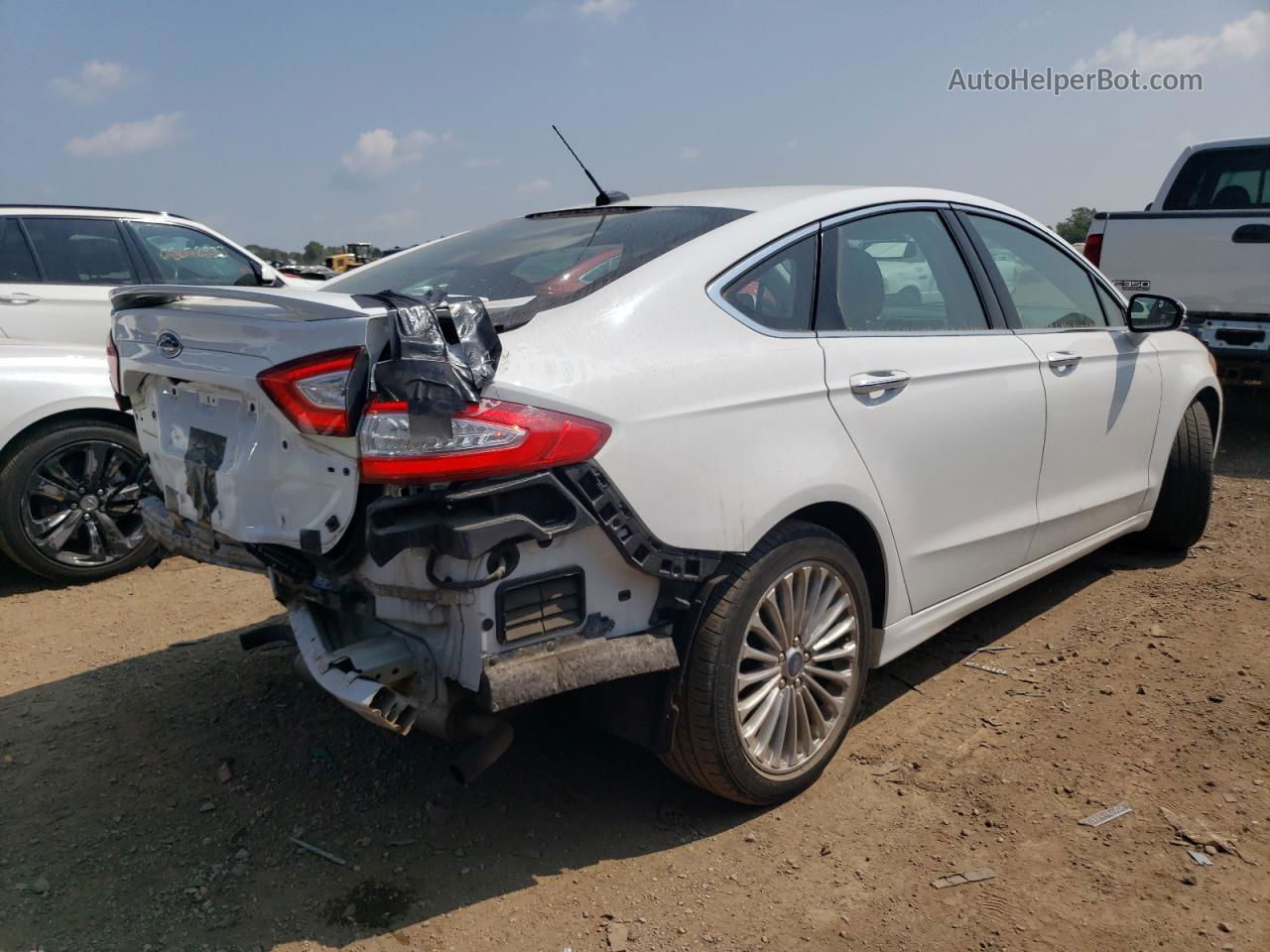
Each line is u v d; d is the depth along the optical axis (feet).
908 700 12.21
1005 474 12.31
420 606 8.02
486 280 10.09
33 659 13.78
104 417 16.80
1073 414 13.41
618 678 8.37
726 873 9.08
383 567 8.10
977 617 14.74
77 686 12.92
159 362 9.54
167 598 16.17
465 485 7.59
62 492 16.53
